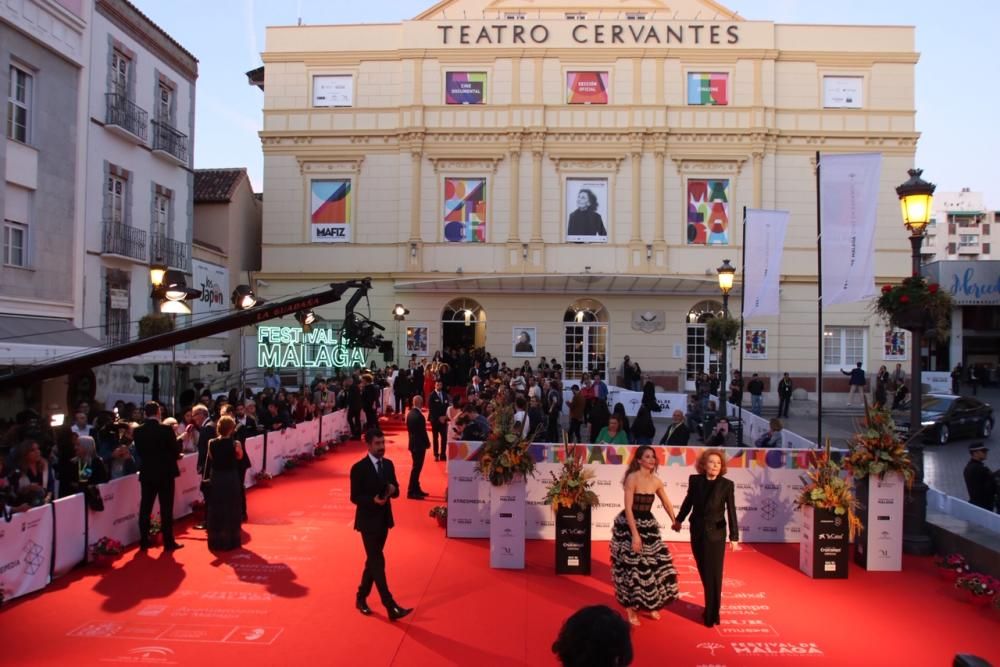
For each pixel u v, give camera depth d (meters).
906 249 30.16
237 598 8.25
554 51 30.20
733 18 30.78
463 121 30.34
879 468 9.58
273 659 6.77
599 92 30.33
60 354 15.53
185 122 25.59
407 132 30.19
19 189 17.77
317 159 30.59
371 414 20.17
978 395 34.69
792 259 30.31
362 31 30.72
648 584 7.74
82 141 19.81
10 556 8.04
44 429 11.34
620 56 30.25
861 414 27.36
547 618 7.82
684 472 11.03
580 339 30.53
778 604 8.44
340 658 6.80
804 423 25.42
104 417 13.59
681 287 29.34
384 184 30.55
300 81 30.77
